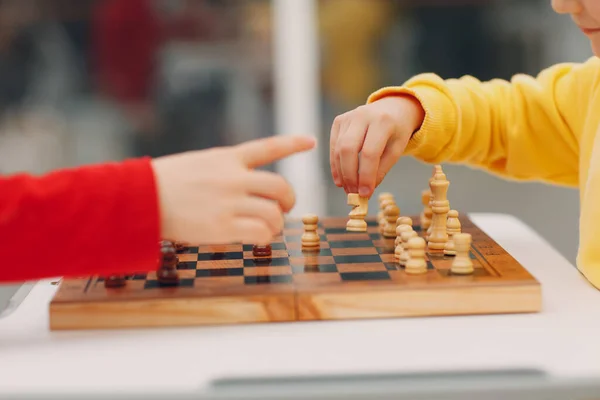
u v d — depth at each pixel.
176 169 0.78
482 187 3.14
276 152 0.81
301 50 3.12
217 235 0.77
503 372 0.67
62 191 0.76
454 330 0.77
